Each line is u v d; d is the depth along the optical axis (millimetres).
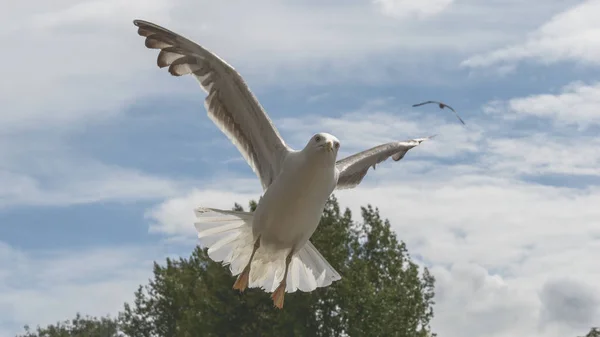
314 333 33969
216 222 11211
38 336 67625
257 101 10820
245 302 36031
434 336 37031
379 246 37188
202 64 10867
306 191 10406
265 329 35875
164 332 47531
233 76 10742
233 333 36125
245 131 11094
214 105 11055
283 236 10812
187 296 45031
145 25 10781
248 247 11141
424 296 37750
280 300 11047
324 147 10164
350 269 34500
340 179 12383
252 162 11125
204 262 43188
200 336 36469
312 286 11266
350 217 36844
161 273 46938
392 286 36438
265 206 10633
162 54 10922
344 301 33656
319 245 35000
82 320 70812
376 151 12664
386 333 34000
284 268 11234
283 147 10844
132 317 48188
